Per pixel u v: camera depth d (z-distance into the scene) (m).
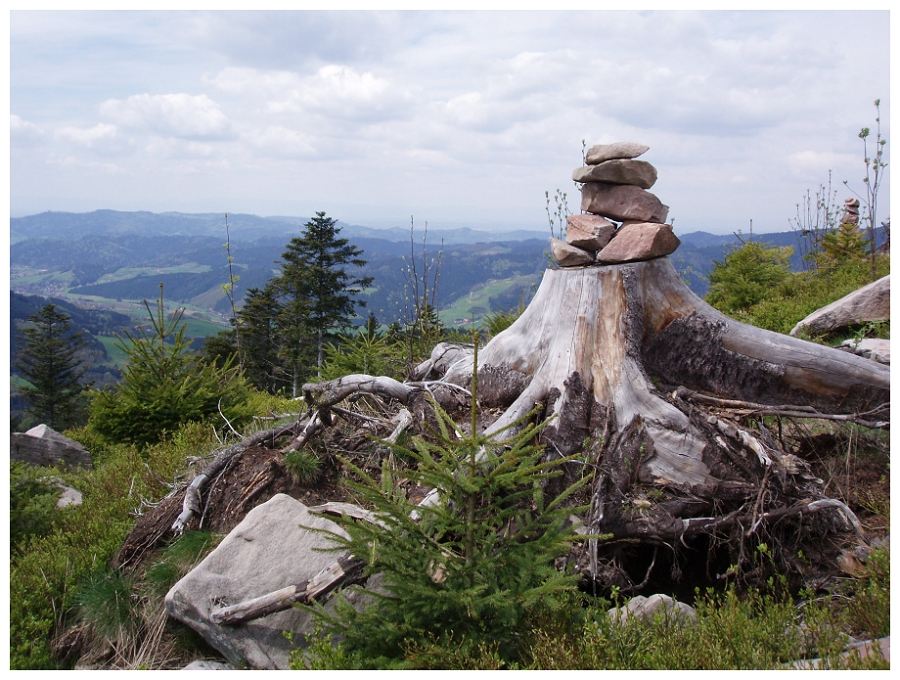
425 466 4.39
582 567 5.21
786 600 5.20
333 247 40.44
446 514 4.23
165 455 8.45
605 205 6.98
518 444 4.26
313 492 6.75
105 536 6.48
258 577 5.18
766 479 5.56
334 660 4.14
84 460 10.72
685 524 5.42
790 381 6.83
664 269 6.88
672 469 5.76
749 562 5.47
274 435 7.47
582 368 6.44
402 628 4.18
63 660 5.11
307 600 4.87
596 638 3.93
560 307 6.83
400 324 11.41
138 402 9.95
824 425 6.96
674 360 6.84
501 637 4.14
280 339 41.69
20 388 49.12
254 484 6.68
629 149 6.74
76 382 51.09
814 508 5.44
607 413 6.13
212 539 6.00
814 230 16.94
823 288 13.95
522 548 4.36
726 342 6.84
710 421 6.00
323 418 7.34
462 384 7.46
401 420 7.17
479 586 3.98
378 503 4.32
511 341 7.20
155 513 6.61
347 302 39.66
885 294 10.06
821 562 5.47
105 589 5.48
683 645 3.95
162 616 5.34
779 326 12.30
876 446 6.68
